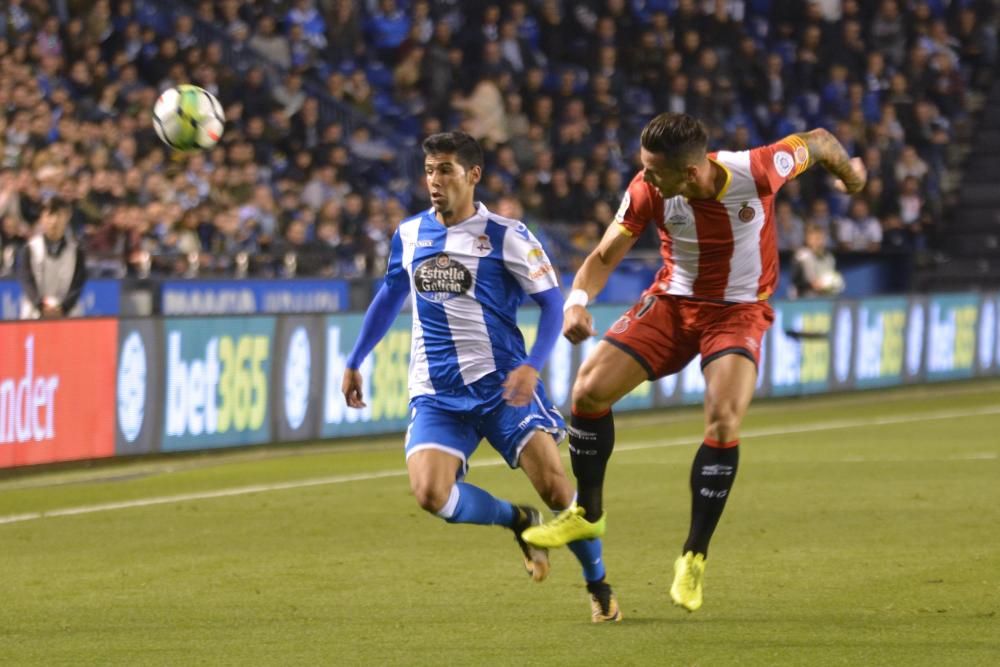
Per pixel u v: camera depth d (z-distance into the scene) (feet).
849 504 80.94
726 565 63.72
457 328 51.31
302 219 146.72
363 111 168.35
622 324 52.80
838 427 120.98
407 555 67.21
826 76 192.34
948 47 205.05
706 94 180.86
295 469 97.91
